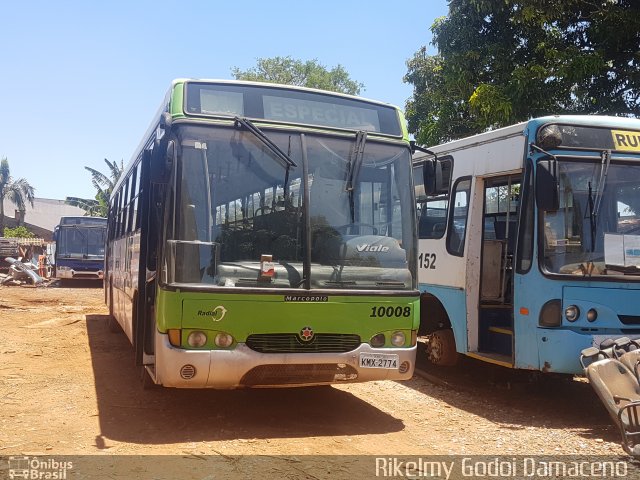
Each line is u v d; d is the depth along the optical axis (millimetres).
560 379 9234
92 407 7039
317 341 6180
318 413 7051
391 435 6305
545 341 6996
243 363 5922
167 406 7133
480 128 15102
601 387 5848
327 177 6543
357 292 6320
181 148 6137
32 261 36156
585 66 13766
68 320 15273
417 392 8297
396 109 7211
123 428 6250
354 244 6480
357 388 8391
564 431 6586
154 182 6055
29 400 7316
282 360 6016
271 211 6262
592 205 7223
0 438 5848
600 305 7070
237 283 5977
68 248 28172
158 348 6008
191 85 6430
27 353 10477
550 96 14414
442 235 9234
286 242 6238
